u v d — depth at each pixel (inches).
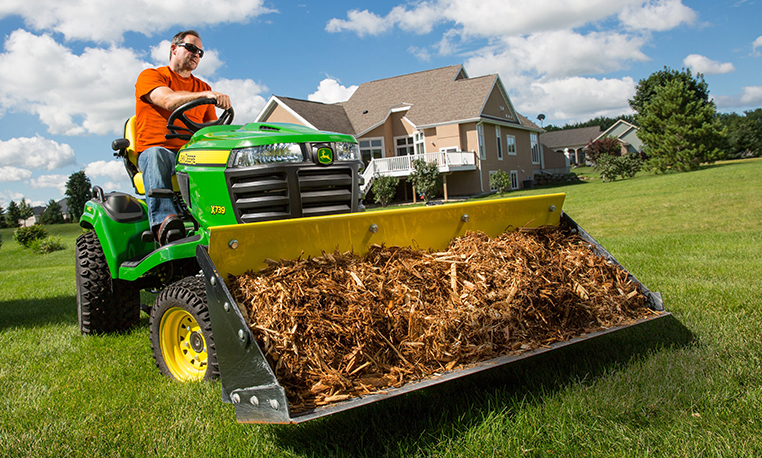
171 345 126.4
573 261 127.0
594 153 2113.7
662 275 204.1
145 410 104.8
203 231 127.9
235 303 89.1
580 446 80.9
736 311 147.5
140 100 150.0
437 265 113.9
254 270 102.0
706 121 1135.6
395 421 94.2
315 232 107.2
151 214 141.3
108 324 174.9
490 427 87.4
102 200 161.5
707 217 423.2
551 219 144.4
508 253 120.5
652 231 395.2
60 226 2122.3
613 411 90.6
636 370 106.7
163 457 85.3
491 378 112.5
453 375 91.4
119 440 92.3
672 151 1138.7
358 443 86.6
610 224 448.5
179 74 161.0
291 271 100.8
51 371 135.9
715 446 77.7
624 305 121.5
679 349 118.8
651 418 88.2
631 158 1119.6
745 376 102.6
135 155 160.4
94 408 107.4
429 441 85.3
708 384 98.4
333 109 1167.6
